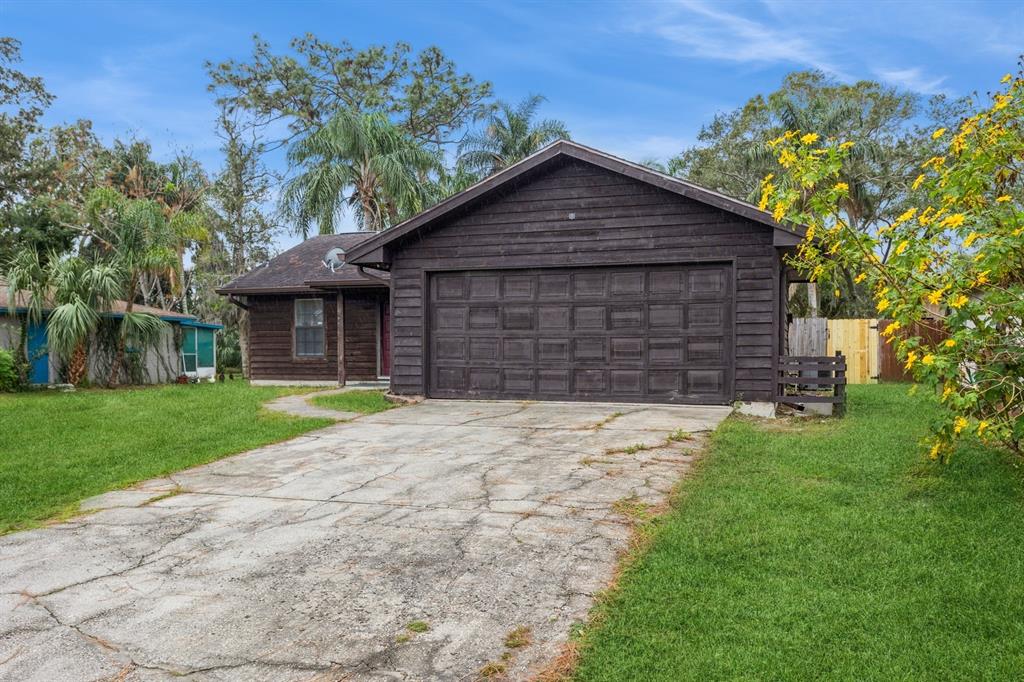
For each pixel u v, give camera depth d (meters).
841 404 10.09
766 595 4.01
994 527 4.99
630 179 11.58
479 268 12.45
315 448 8.73
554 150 11.67
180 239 23.44
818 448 7.64
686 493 6.02
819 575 4.28
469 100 38.69
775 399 10.56
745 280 10.93
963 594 3.96
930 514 5.31
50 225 30.00
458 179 31.39
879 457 7.08
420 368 12.81
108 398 13.95
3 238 28.59
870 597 3.96
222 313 33.28
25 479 7.41
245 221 35.12
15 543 5.39
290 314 18.45
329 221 27.25
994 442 7.29
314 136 28.08
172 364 20.45
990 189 5.89
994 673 3.18
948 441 5.82
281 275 18.83
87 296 16.67
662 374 11.45
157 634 3.75
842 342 17.98
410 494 6.40
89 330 16.41
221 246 34.84
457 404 12.18
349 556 4.83
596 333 11.85
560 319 12.05
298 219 28.02
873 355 17.81
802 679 3.16
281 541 5.20
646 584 4.19
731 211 10.71
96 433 9.94
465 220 12.55
